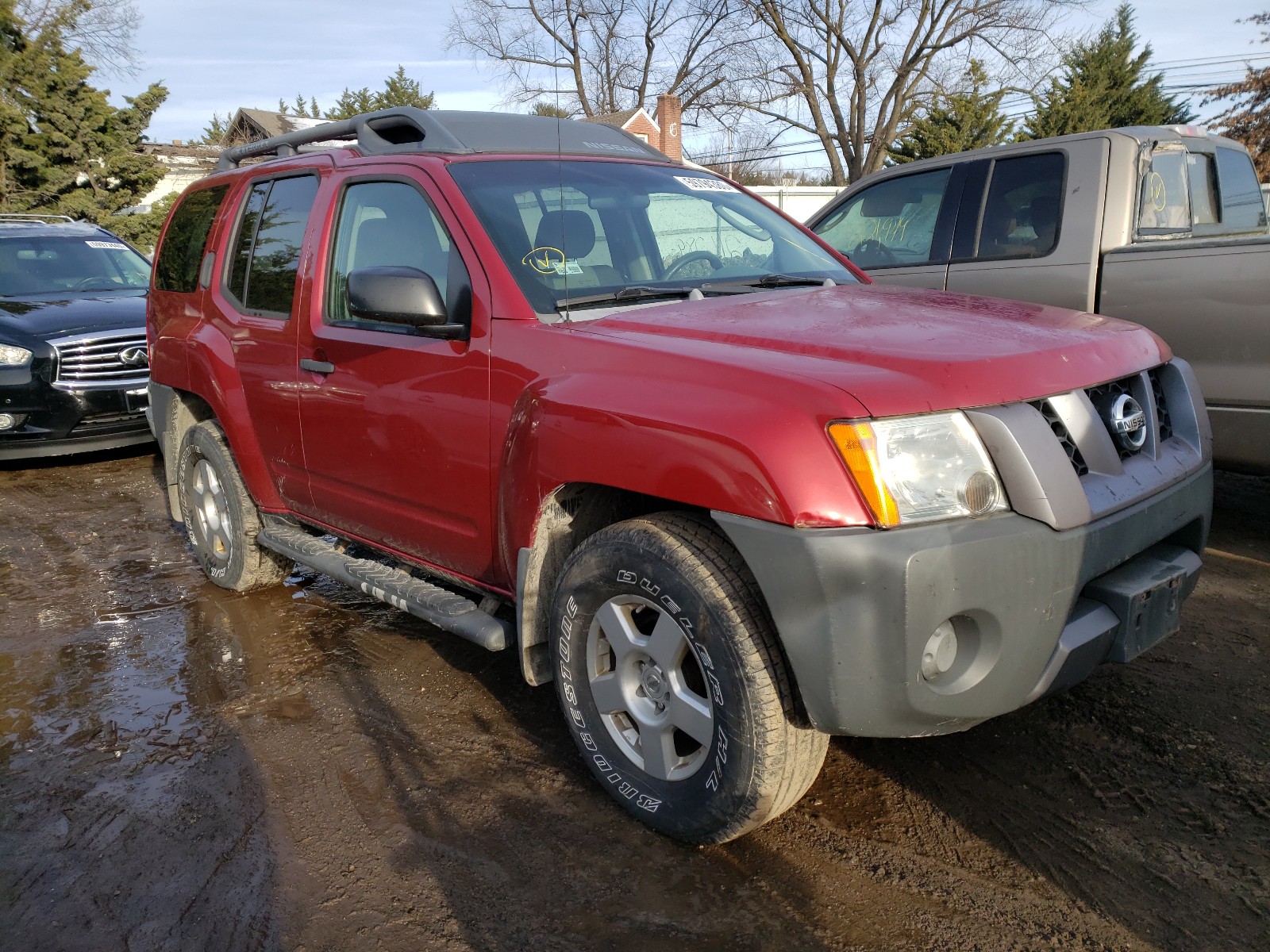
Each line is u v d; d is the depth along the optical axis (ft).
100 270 29.27
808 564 6.57
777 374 7.11
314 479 12.08
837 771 9.26
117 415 24.38
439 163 10.46
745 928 7.19
